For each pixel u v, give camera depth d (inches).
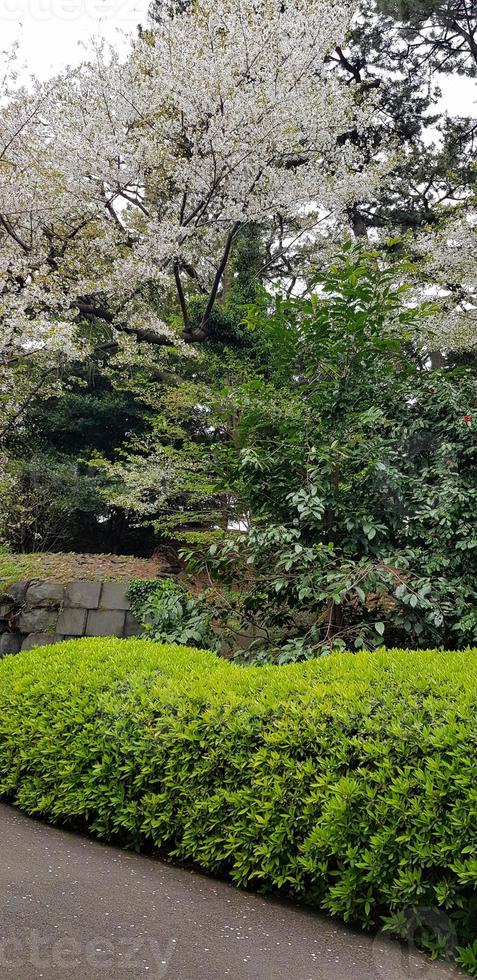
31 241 365.4
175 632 210.5
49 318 324.5
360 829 97.5
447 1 490.0
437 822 90.7
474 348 414.3
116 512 459.8
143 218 406.6
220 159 360.5
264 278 534.0
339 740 104.2
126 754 128.8
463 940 89.7
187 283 471.8
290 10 363.9
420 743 95.9
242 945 90.0
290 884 109.1
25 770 149.4
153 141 359.6
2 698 159.8
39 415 474.9
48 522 424.5
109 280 348.8
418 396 214.8
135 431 479.8
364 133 542.6
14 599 264.4
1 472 382.0
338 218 532.4
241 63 360.8
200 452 250.1
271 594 208.5
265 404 221.8
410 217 550.3
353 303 220.4
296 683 121.3
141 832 125.0
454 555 199.8
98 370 478.0
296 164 420.5
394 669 120.6
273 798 106.8
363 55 554.9
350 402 208.2
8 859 113.7
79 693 145.3
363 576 179.8
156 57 359.9
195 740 119.9
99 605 253.6
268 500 213.2
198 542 327.6
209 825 115.2
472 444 208.4
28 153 343.6
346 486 204.4
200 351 407.8
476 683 106.6
